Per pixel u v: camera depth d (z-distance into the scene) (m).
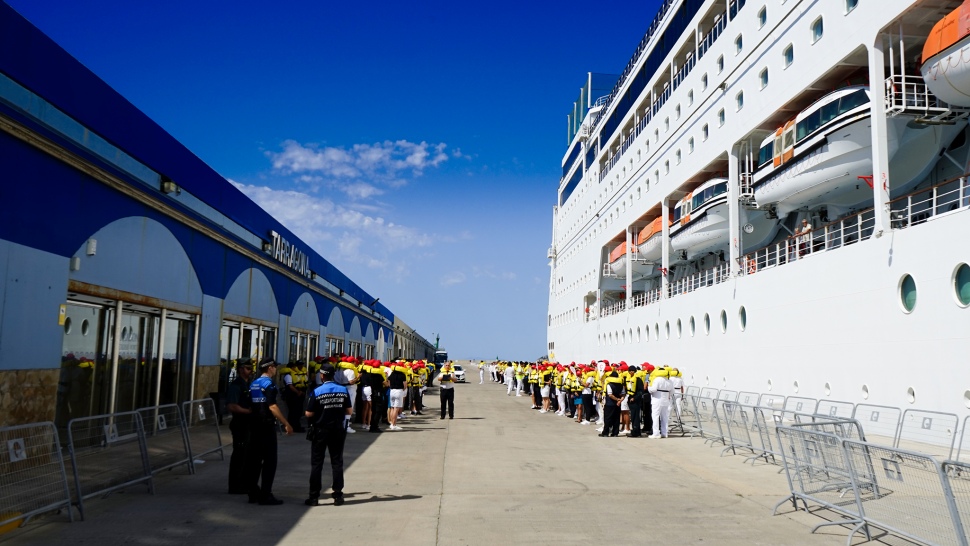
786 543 6.38
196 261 15.70
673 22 30.45
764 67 21.09
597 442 14.89
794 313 18.36
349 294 37.53
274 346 23.03
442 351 75.19
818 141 18.03
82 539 6.26
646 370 18.23
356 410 18.34
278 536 6.45
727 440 13.66
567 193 57.28
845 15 16.78
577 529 6.82
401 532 6.63
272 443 7.96
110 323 11.93
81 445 7.69
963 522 5.11
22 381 9.12
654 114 33.31
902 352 13.85
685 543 6.33
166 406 9.73
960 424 12.10
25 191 9.23
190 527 6.76
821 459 7.61
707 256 31.94
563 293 57.53
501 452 12.92
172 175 13.98
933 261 13.03
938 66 13.90
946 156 16.77
